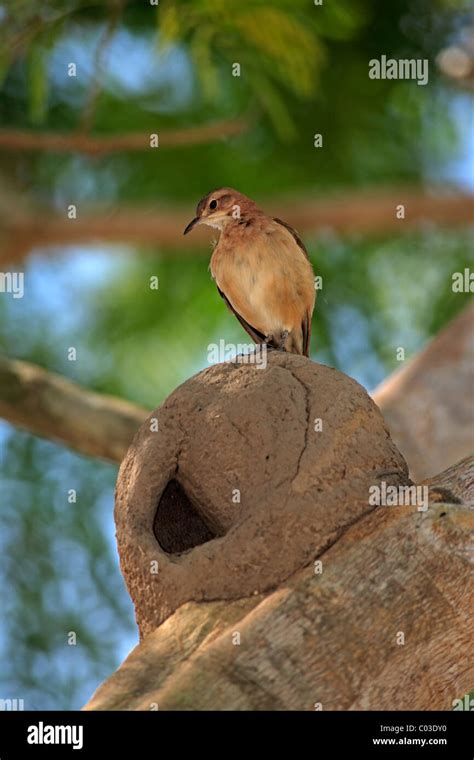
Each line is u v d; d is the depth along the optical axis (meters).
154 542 8.58
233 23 13.81
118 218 16.14
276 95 15.23
